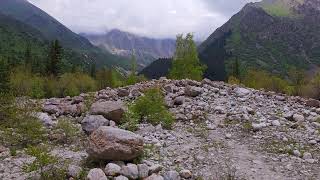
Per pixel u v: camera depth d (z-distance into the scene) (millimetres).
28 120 16328
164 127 17609
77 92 73000
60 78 80125
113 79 82812
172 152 14188
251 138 16406
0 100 17422
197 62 52438
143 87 26609
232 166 13203
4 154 13688
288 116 19281
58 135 15773
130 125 16922
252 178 12305
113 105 17625
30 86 62625
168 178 11570
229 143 15727
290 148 15062
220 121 18703
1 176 11508
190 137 16312
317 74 47375
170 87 24875
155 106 18328
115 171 11461
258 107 21453
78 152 13977
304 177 12625
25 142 15289
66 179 11383
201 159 13602
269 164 13641
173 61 52688
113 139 12117
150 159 13195
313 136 16562
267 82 55219
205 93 23812
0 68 62406
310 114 20281
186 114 19688
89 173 11047
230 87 26219
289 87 46656
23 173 11734
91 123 16422
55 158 12203
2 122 16578
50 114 20359
